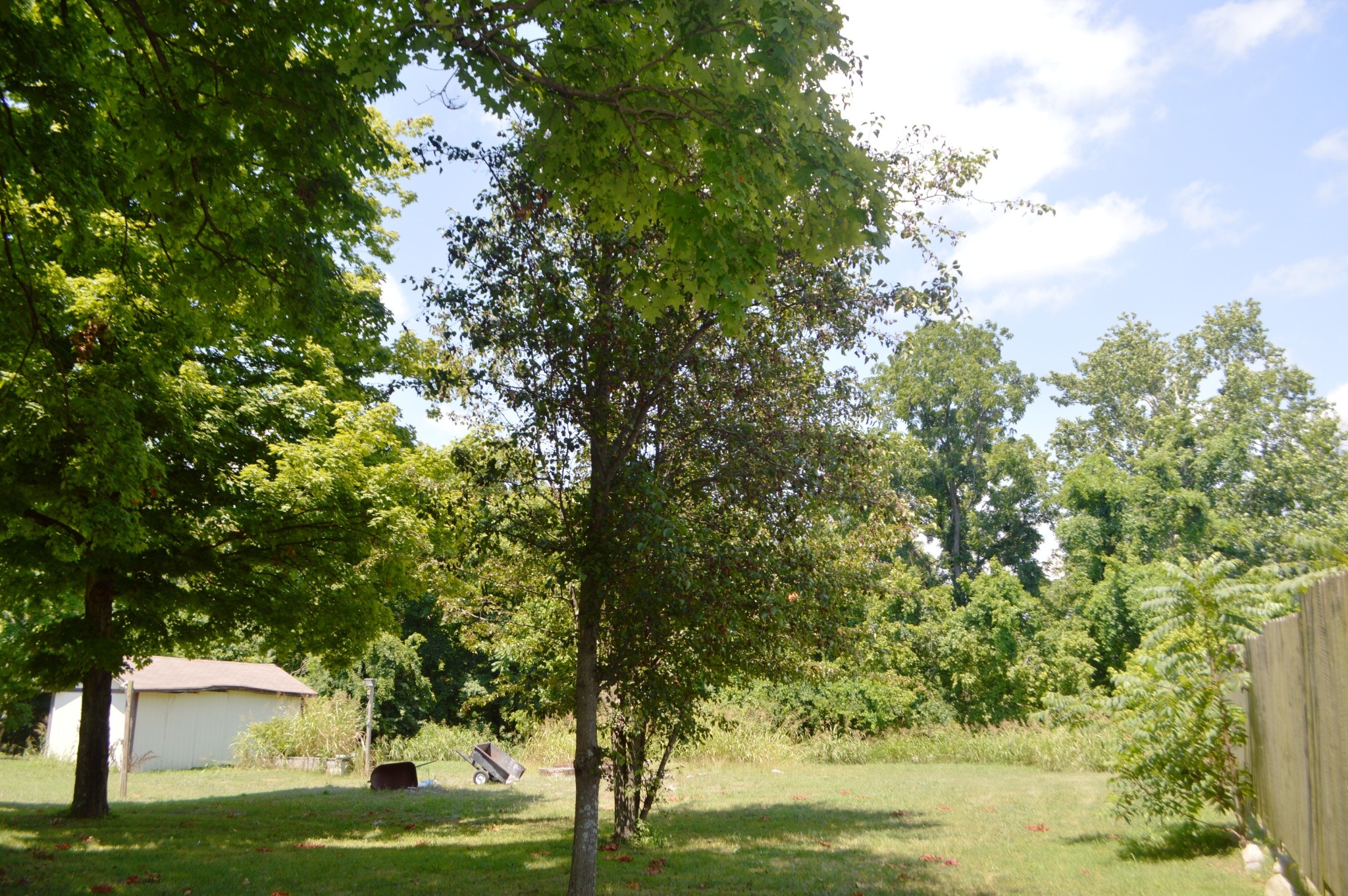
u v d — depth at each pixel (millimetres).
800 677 11352
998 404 43281
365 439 13492
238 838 12445
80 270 11828
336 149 8602
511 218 8812
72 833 12008
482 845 12188
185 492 12719
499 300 8758
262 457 13453
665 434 8812
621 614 7996
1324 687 5785
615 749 9820
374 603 14250
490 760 21703
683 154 7219
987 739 26141
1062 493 39875
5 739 32875
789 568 8273
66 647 12641
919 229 8883
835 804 16719
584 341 8469
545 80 6859
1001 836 12180
